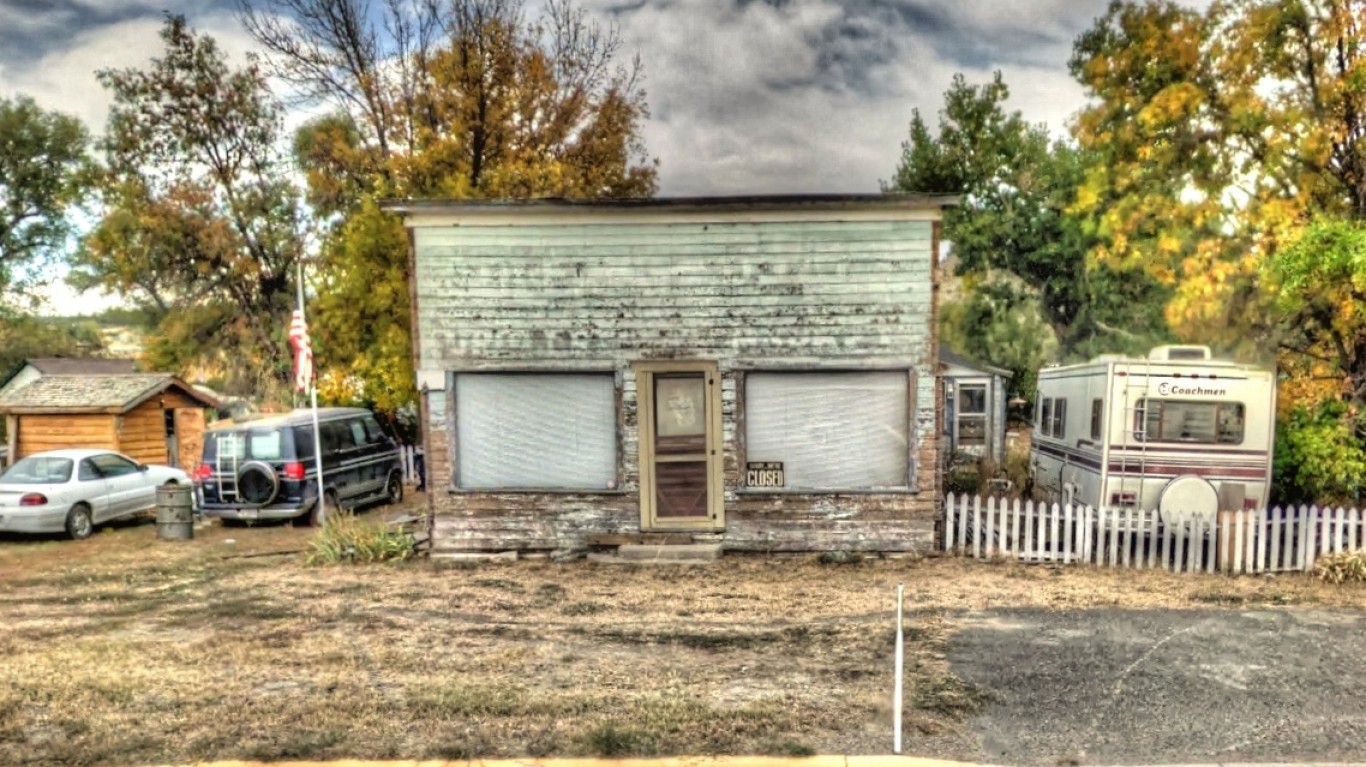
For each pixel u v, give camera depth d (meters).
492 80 23.11
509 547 12.77
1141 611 9.31
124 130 30.12
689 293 12.49
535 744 5.86
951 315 35.84
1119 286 31.59
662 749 5.76
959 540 12.51
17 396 21.97
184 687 7.03
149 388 22.16
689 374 12.58
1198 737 6.02
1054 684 7.05
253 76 28.27
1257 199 17.09
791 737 5.95
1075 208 23.52
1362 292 13.02
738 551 12.62
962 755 5.70
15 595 10.73
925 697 6.73
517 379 12.74
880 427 12.49
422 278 12.62
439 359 12.68
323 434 16.67
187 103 30.06
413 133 22.97
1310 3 15.68
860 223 12.29
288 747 5.85
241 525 16.48
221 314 33.53
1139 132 19.25
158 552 13.70
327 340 22.02
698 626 8.91
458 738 5.96
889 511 12.45
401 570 11.95
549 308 12.59
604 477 12.71
